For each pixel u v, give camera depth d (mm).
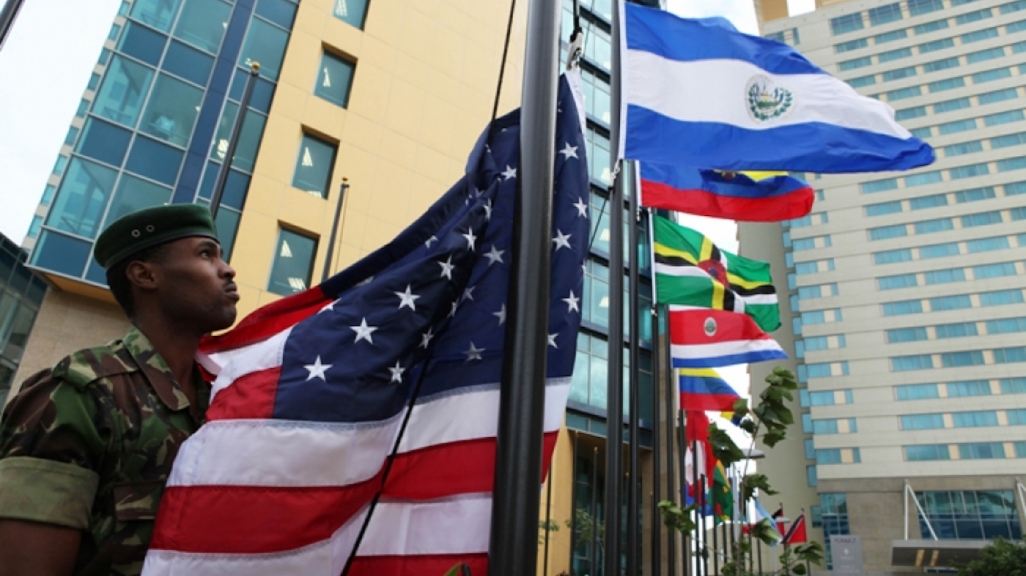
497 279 3168
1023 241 69938
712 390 15023
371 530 2684
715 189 9703
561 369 3180
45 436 1603
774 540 7965
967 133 76250
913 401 68250
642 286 30891
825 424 70500
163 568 1778
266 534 1973
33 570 1483
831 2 93812
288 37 21453
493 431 2840
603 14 34375
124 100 18219
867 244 75875
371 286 2568
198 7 20172
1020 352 66250
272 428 2109
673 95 7355
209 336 2922
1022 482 62125
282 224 19422
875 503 65938
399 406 2533
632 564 7711
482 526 2672
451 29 25203
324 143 21125
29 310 20172
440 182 22875
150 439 1834
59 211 16578
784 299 78875
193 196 18391
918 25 82688
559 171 3652
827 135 7395
